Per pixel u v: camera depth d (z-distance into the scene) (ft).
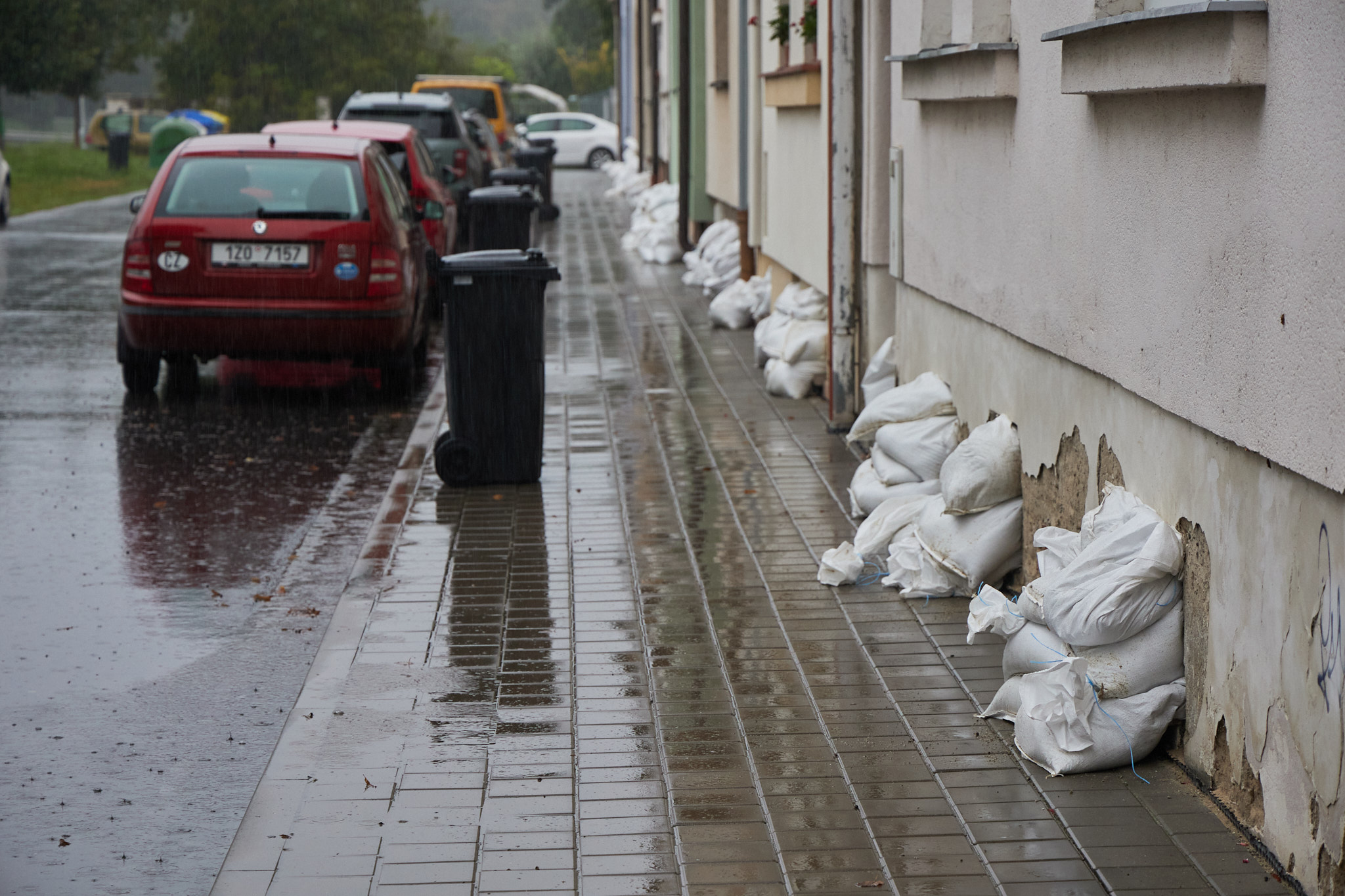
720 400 44.04
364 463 37.45
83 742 20.34
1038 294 23.88
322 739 19.90
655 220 94.17
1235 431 16.42
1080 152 21.76
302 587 27.25
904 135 34.04
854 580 26.68
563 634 24.06
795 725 20.26
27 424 41.60
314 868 16.40
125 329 43.83
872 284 38.14
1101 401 21.38
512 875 16.21
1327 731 14.56
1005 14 25.34
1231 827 16.80
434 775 18.80
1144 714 18.35
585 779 18.63
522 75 453.99
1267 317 15.61
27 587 27.20
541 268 33.42
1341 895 14.40
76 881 16.48
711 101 78.74
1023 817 17.30
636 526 30.58
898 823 17.25
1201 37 16.51
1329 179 14.33
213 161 44.50
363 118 87.30
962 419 29.35
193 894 16.20
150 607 26.12
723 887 15.88
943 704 20.89
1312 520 14.88
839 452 37.06
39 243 93.35
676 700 21.18
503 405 33.83
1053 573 19.95
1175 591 18.40
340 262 43.34
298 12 233.55
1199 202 17.43
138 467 36.73
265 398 46.06
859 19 37.93
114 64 234.17
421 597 26.00
